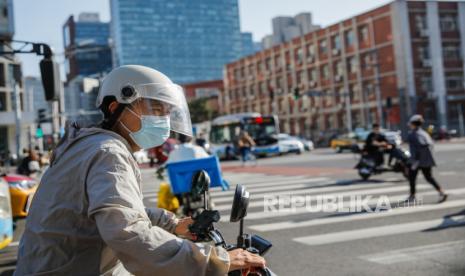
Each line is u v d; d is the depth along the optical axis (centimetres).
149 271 165
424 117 4712
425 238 638
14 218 909
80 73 11838
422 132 938
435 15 4819
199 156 805
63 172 180
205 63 16575
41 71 977
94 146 179
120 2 15725
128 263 168
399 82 4703
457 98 4834
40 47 1009
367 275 493
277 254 588
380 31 4894
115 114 201
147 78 203
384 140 1323
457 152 2347
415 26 4734
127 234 163
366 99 4844
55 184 181
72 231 179
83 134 186
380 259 548
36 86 10769
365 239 645
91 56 11862
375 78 4953
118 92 200
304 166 2052
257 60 6919
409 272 496
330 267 527
